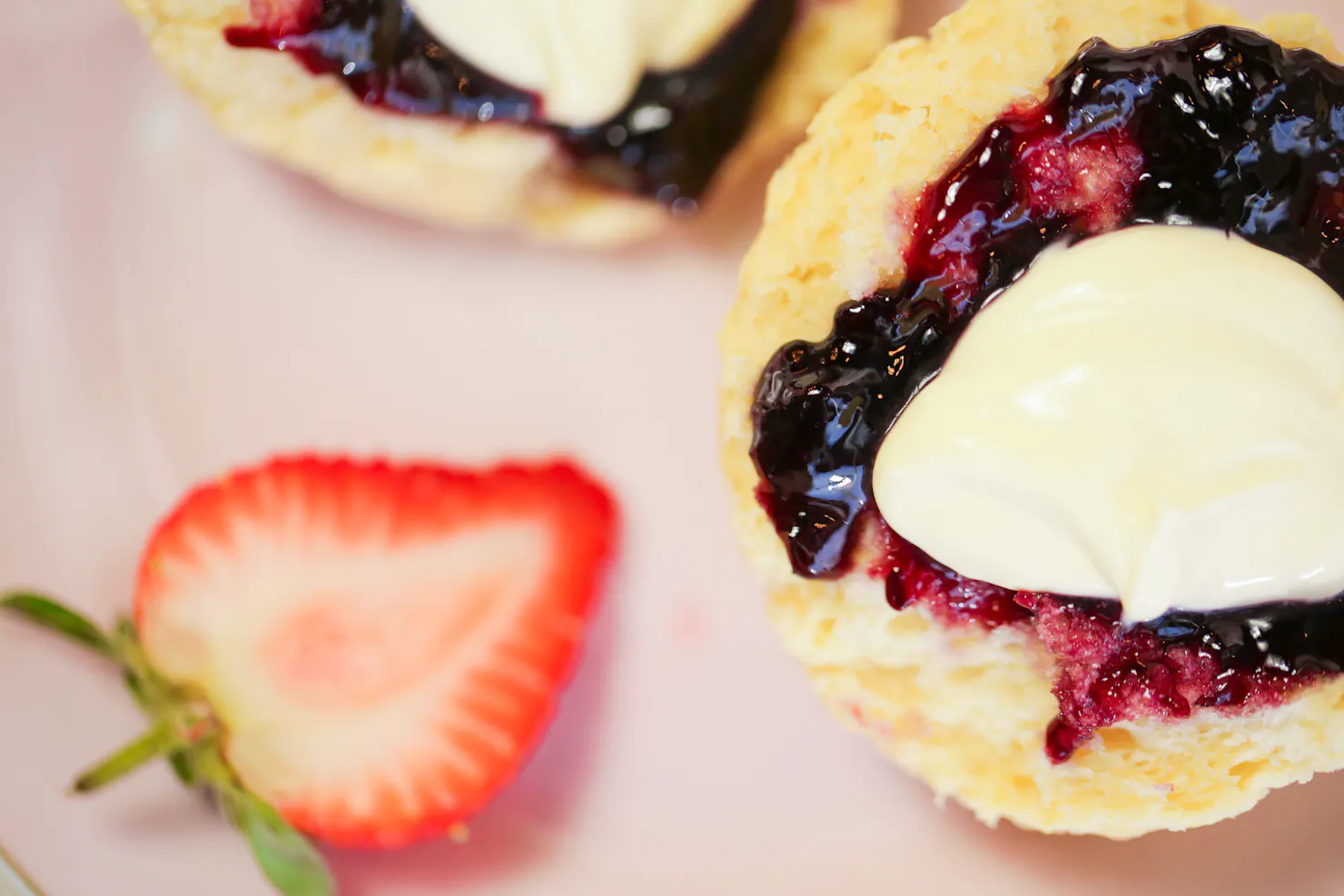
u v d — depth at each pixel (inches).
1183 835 7.7
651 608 7.9
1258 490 6.7
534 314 7.9
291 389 7.9
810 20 7.6
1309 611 6.9
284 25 7.5
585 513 7.8
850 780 7.8
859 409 7.0
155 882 7.4
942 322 6.9
